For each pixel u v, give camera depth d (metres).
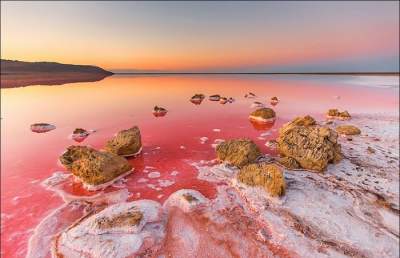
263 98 28.41
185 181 9.78
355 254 6.62
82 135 14.95
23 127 16.69
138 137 12.18
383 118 18.53
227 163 10.73
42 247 6.67
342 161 11.32
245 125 17.05
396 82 51.94
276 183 8.59
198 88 40.22
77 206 8.36
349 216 7.95
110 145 11.77
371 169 10.70
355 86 42.34
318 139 10.86
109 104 24.73
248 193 8.81
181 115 19.94
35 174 10.41
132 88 39.94
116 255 6.17
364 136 14.52
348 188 9.35
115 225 6.82
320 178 9.95
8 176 10.22
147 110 21.83
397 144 13.37
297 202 8.48
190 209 7.99
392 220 7.86
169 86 44.19
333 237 7.12
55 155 12.24
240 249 6.61
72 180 9.88
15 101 26.17
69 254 6.26
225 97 27.88
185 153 12.39
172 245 6.63
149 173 10.42
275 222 7.56
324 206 8.33
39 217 7.84
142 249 6.41
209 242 6.79
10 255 6.46
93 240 6.52
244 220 7.62
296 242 6.88
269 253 6.52
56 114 20.30
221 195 8.84
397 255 6.68
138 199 8.67
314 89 38.00
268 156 11.88
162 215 7.70
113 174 9.64
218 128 16.38
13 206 8.34
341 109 21.86
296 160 10.82
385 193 9.12
